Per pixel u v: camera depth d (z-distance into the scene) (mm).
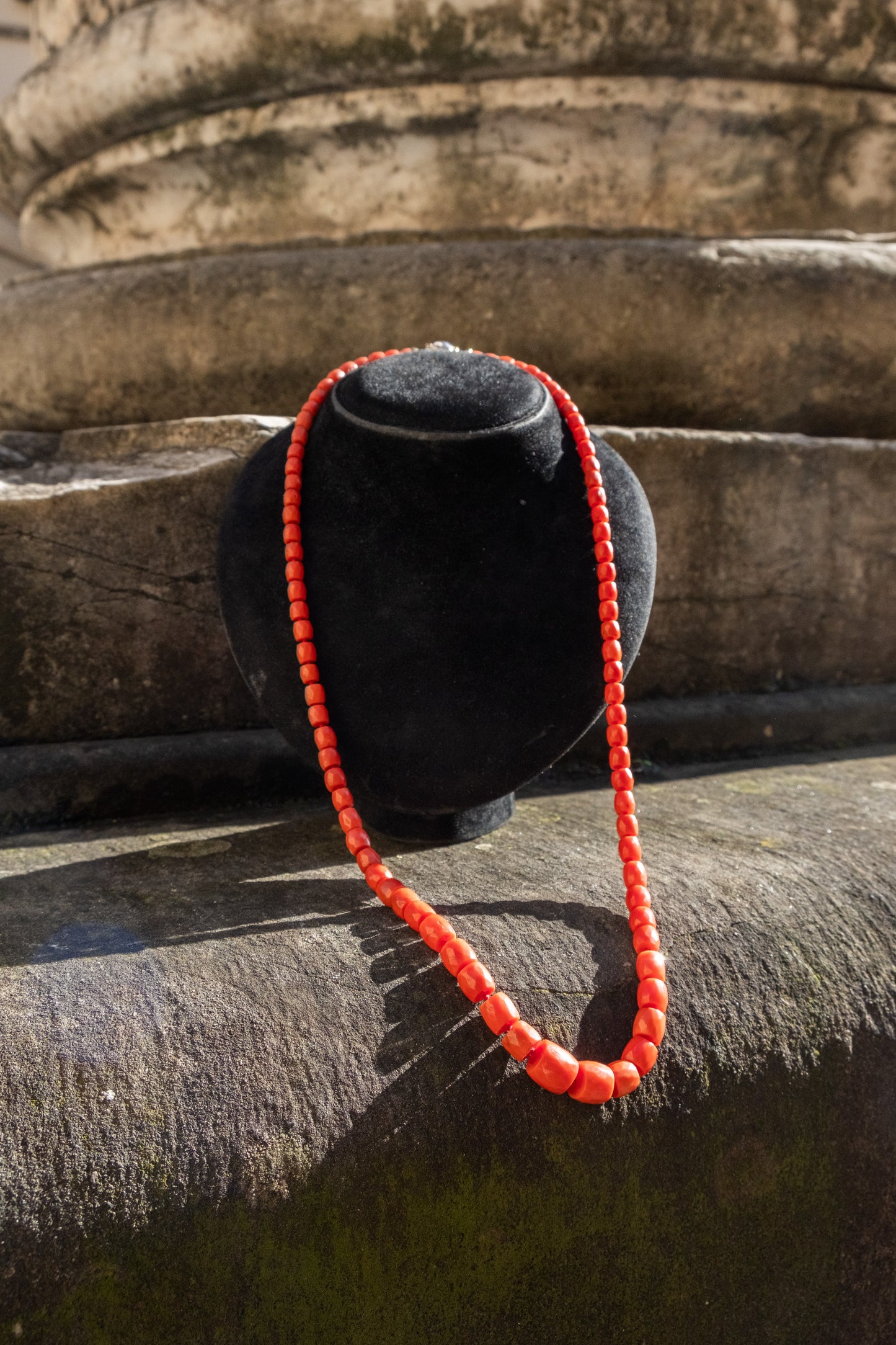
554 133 2510
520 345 2072
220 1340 893
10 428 2457
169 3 2520
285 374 2146
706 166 2582
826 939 1241
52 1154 880
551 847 1472
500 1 2270
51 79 2811
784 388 2137
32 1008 979
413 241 2287
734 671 2127
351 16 2330
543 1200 1011
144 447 1975
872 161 2662
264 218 2754
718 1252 1090
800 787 1802
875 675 2275
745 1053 1127
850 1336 1154
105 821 1654
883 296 2143
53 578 1682
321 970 1082
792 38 2367
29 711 1698
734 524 2049
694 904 1257
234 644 1448
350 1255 936
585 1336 1033
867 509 2166
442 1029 1042
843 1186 1147
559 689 1336
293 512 1361
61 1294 848
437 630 1297
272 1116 938
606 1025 1099
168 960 1078
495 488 1315
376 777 1362
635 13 2283
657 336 2061
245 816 1685
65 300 2307
